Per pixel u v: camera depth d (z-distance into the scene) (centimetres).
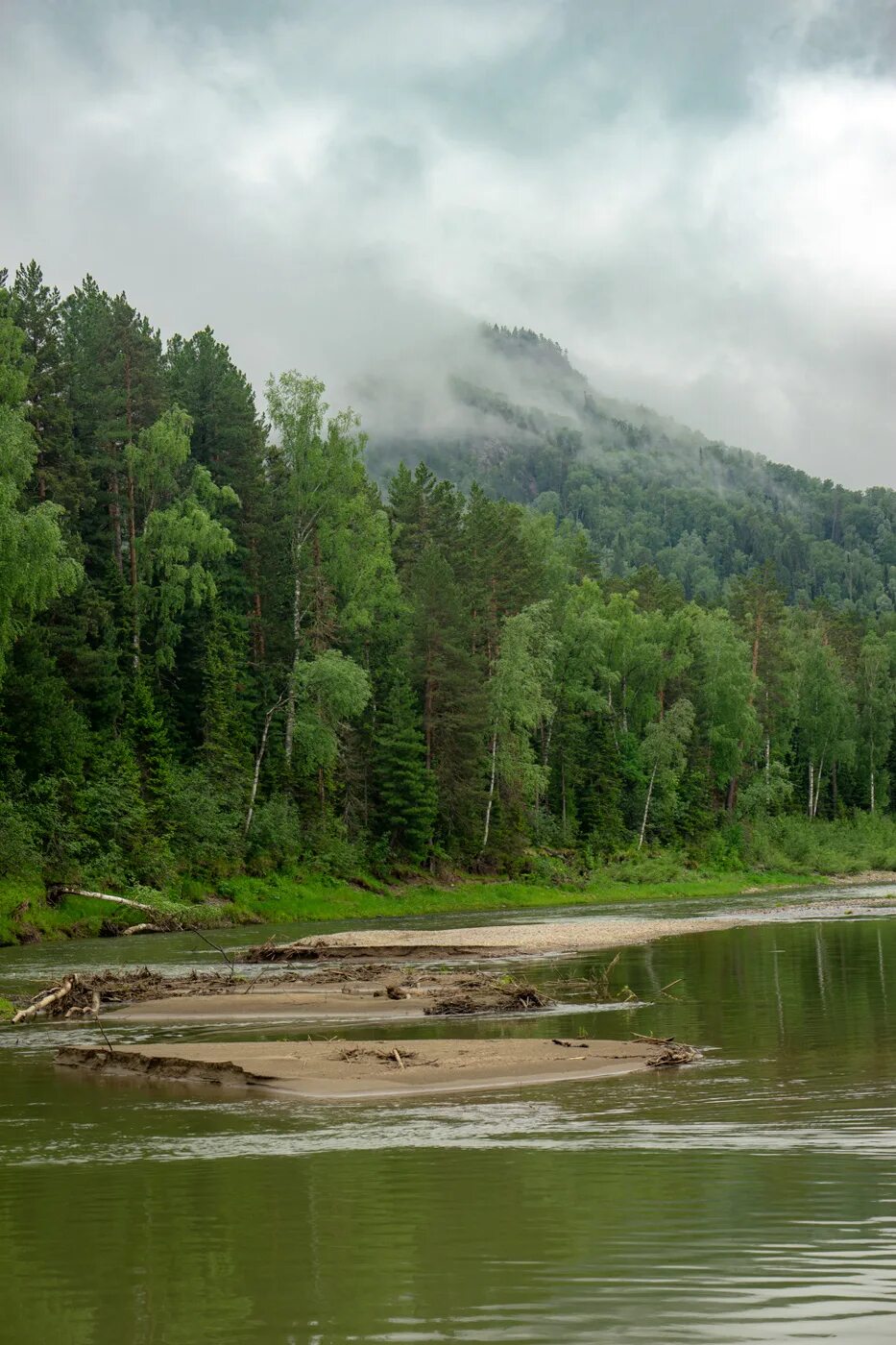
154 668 6247
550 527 10556
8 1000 2536
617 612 10112
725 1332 666
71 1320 713
